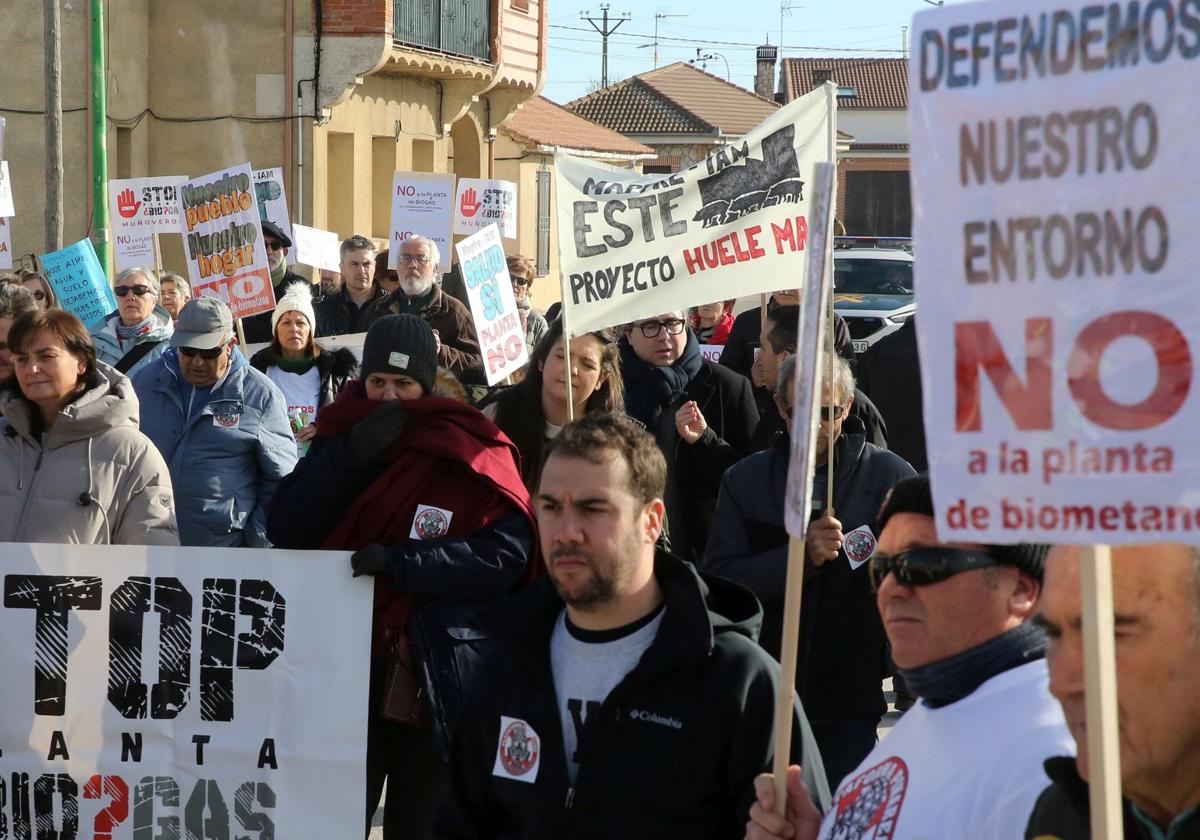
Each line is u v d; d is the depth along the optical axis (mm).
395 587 4902
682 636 3215
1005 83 1998
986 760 2463
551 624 3414
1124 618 1999
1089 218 1957
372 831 6691
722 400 7609
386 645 5020
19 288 6754
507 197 17125
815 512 5426
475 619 3443
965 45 2021
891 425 11055
